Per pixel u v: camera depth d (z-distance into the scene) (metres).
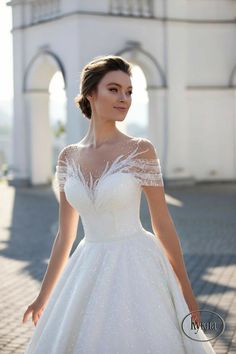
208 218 14.73
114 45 20.70
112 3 20.69
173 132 22.17
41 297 3.67
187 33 22.20
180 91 22.17
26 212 16.31
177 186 22.05
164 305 3.34
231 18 22.56
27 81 22.77
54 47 21.17
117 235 3.42
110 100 3.38
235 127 23.00
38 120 22.91
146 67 21.72
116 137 3.49
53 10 21.39
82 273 3.42
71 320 3.31
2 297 7.82
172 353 3.24
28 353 3.52
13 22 23.02
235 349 5.70
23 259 10.22
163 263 3.46
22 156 23.27
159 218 3.40
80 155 3.54
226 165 23.05
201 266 9.48
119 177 3.33
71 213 3.69
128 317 3.27
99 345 3.23
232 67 22.72
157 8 21.64
